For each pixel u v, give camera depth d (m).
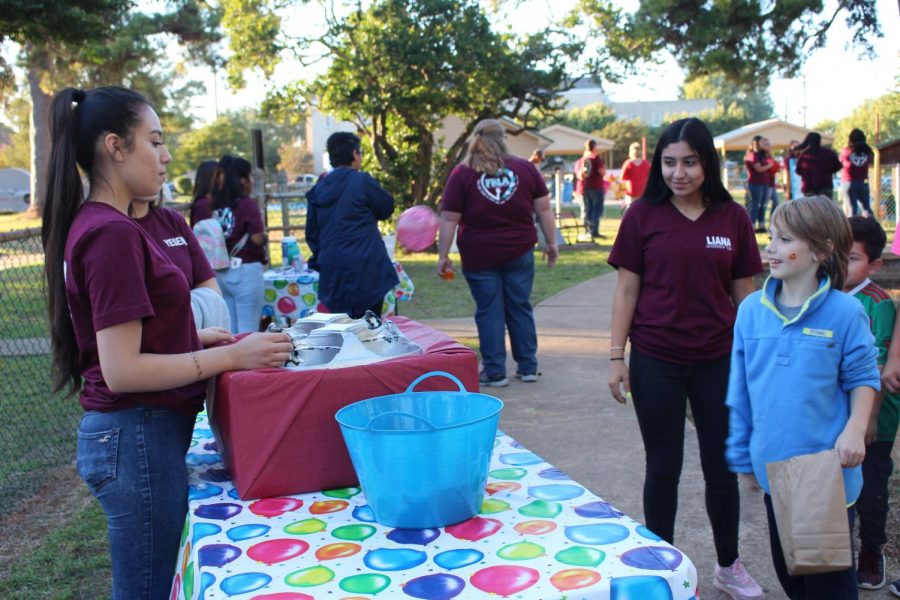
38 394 6.25
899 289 9.59
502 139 5.74
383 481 1.84
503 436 2.56
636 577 1.62
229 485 2.21
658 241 2.89
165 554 2.18
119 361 2.01
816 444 2.36
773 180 16.77
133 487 2.13
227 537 1.86
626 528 1.84
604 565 1.67
